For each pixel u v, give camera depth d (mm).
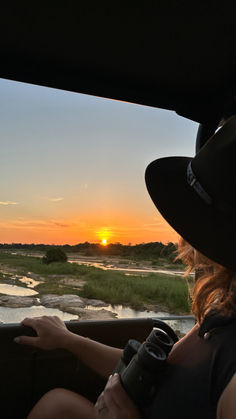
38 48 1400
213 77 1583
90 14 1254
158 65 1512
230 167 636
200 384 623
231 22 1285
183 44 1397
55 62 1481
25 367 1295
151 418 698
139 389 709
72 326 1341
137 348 846
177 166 870
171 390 675
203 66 1518
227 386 547
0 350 1231
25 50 1410
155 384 708
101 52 1432
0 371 1262
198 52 1438
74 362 1366
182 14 1264
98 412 771
